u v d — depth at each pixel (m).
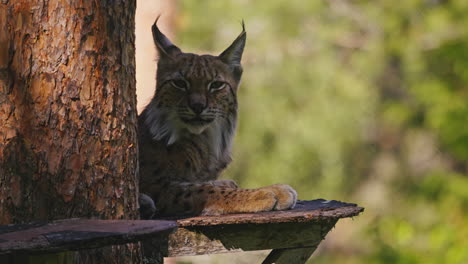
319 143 21.64
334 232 28.56
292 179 21.77
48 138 7.19
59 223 6.25
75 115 7.24
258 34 22.09
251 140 21.64
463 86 23.33
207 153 10.19
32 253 5.54
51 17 7.17
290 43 22.48
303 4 21.80
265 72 22.14
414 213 22.16
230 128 10.42
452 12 24.14
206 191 9.22
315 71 22.11
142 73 15.62
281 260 8.53
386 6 24.70
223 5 21.17
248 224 8.26
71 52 7.21
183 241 8.16
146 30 16.20
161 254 8.15
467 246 19.44
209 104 9.91
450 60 22.69
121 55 7.49
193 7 20.67
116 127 7.45
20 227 6.08
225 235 8.23
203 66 10.01
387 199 27.52
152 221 6.33
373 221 21.84
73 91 7.23
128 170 7.57
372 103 24.50
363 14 25.31
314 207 8.98
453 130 21.62
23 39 7.17
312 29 22.78
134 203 7.68
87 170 7.29
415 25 24.69
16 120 7.18
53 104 7.18
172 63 10.01
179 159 9.91
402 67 27.12
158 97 10.01
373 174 28.11
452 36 24.23
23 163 7.17
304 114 21.91
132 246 7.72
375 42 24.42
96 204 7.34
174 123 9.88
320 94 22.05
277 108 21.80
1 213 7.16
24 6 7.17
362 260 25.05
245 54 22.31
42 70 7.17
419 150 29.08
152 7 16.70
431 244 19.89
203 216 8.73
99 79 7.33
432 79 23.55
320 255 28.48
